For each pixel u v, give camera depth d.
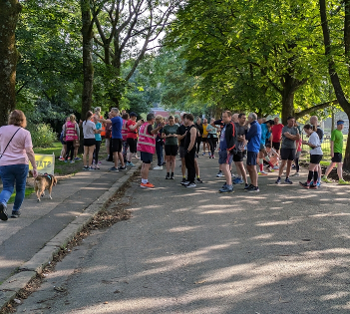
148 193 10.52
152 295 4.28
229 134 10.35
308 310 3.89
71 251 5.86
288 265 5.11
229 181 10.55
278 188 11.20
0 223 6.73
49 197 9.06
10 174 6.81
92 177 12.35
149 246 6.02
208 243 6.11
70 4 19.81
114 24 21.66
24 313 3.92
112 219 7.74
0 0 9.98
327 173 12.35
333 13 15.98
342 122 11.97
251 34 15.99
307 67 16.34
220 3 16.67
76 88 23.50
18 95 23.08
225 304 4.03
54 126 38.50
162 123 13.13
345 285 4.47
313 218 7.61
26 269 4.79
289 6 16.27
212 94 22.95
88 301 4.16
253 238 6.33
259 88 20.70
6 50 10.11
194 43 17.56
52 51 20.39
